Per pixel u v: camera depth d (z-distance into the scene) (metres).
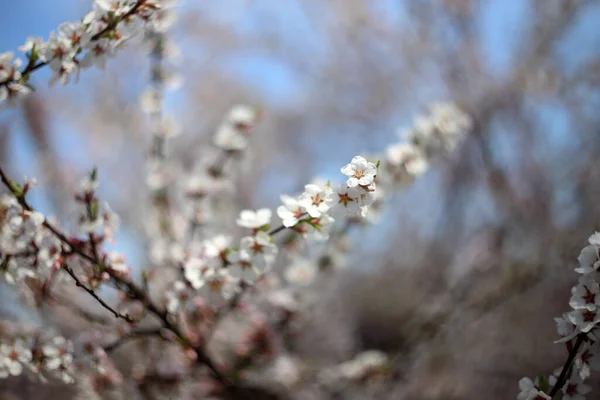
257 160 2.28
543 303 1.27
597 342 0.65
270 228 0.71
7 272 0.71
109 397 0.86
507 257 1.35
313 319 1.41
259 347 0.91
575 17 1.49
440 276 1.78
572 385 0.65
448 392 1.24
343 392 1.17
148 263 1.20
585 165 1.47
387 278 1.95
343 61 2.05
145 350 0.89
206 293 0.73
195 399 0.94
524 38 1.62
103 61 0.68
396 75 1.97
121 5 0.68
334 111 2.20
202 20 1.97
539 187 1.54
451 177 1.78
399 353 1.21
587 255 0.63
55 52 0.68
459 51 1.67
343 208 0.65
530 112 1.62
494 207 1.65
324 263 0.94
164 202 1.00
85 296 1.00
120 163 2.00
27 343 0.73
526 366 1.27
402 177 0.86
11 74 0.68
